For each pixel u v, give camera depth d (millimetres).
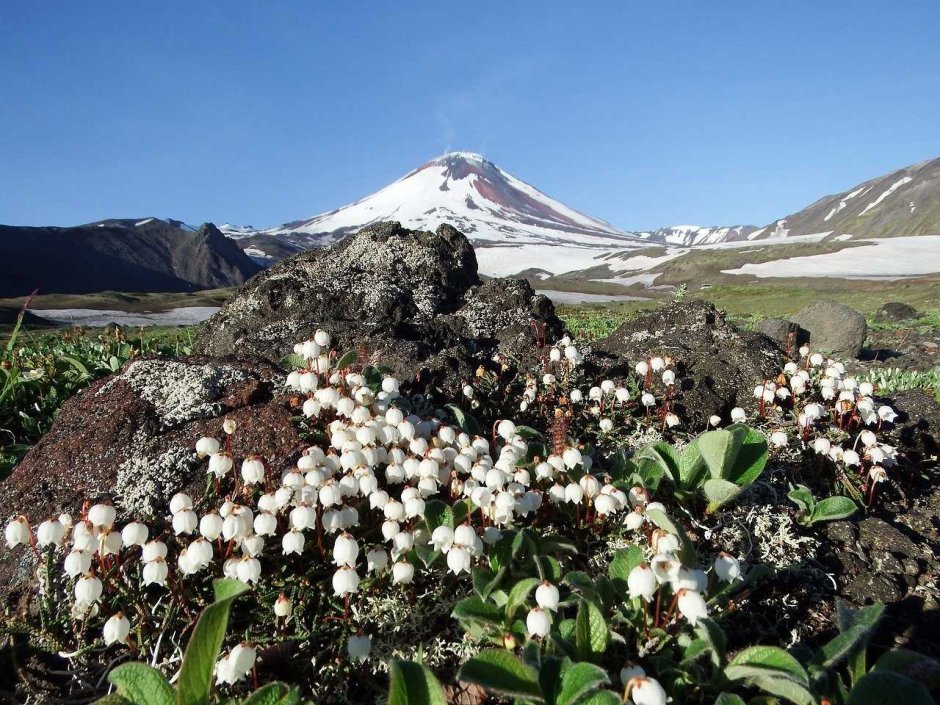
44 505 4113
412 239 9602
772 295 63281
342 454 4055
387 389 5172
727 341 7355
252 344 7566
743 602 3896
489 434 5809
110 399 4812
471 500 3908
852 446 5891
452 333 8188
